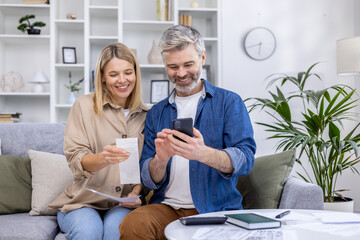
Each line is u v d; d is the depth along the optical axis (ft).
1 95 13.03
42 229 5.82
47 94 12.73
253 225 3.79
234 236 3.54
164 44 5.36
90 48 13.44
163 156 5.01
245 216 4.08
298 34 13.60
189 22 13.32
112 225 5.23
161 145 4.91
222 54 13.39
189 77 5.46
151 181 5.45
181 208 5.29
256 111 13.32
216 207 5.22
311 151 8.67
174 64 5.40
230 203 5.27
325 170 8.71
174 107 5.79
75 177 5.91
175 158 5.56
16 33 13.57
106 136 6.04
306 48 13.58
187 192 5.39
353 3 13.69
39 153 7.17
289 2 13.58
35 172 7.00
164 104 5.97
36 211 6.66
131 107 6.36
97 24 13.84
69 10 13.74
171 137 4.59
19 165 7.18
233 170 4.96
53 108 12.73
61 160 7.17
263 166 6.46
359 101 12.82
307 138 8.05
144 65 12.78
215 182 5.31
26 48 13.65
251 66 13.47
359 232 3.68
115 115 6.14
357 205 12.81
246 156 5.11
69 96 13.03
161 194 5.58
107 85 6.13
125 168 5.32
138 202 5.79
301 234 3.61
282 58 13.56
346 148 8.69
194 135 5.02
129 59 6.09
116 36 13.16
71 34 13.76
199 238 3.51
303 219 4.12
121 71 5.97
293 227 3.89
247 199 6.40
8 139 7.56
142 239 4.77
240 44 13.46
